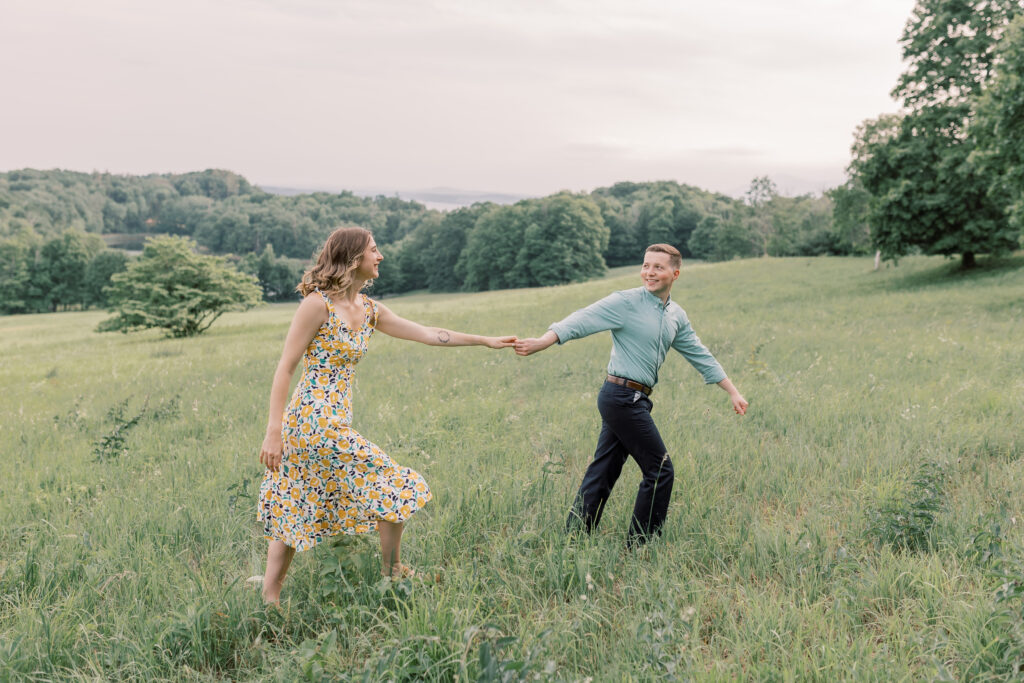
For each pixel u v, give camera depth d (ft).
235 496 14.02
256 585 10.50
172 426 24.68
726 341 40.22
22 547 12.82
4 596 10.73
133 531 13.17
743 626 8.95
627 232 412.57
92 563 11.48
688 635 8.68
